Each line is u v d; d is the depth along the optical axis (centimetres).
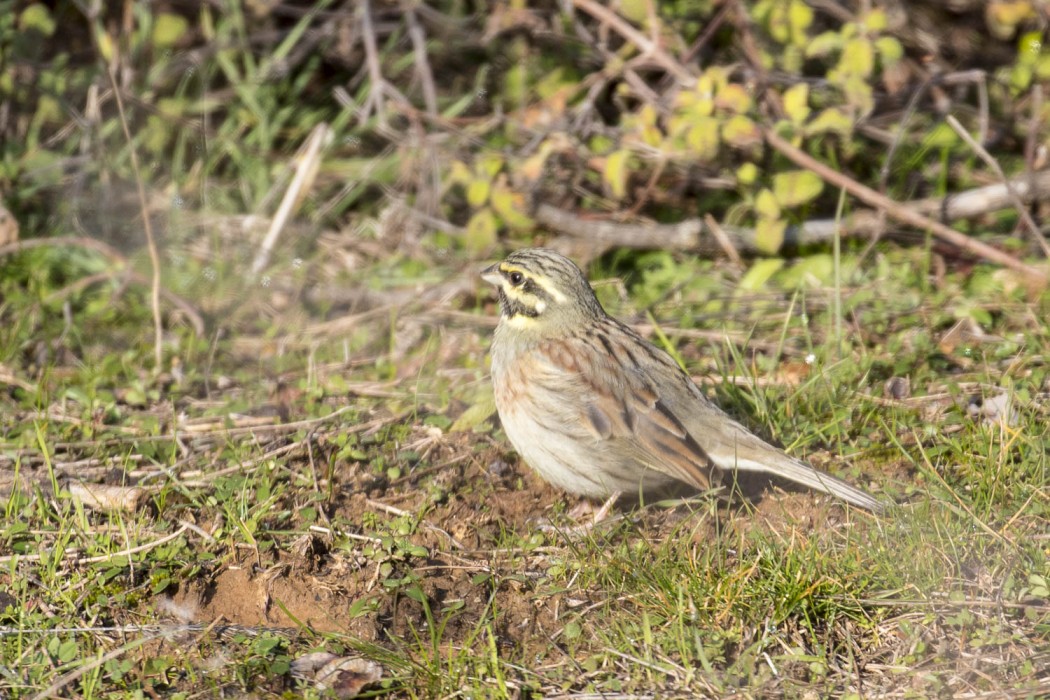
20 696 822
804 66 1502
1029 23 1551
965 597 881
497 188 1420
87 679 830
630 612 900
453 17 1648
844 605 875
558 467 1043
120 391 1258
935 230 1380
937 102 1534
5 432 1164
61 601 918
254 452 1110
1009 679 819
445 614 912
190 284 1466
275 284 1477
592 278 1446
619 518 1012
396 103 1534
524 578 941
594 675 847
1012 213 1484
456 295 1424
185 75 1627
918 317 1305
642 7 1430
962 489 1005
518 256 1086
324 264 1523
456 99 1661
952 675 826
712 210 1511
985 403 1127
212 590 938
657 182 1499
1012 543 921
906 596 888
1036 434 1056
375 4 1669
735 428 1027
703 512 1009
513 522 1031
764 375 1217
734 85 1346
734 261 1452
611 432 1021
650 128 1391
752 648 845
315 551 970
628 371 1042
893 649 856
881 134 1509
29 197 1566
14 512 1010
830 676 836
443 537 998
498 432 1152
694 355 1277
